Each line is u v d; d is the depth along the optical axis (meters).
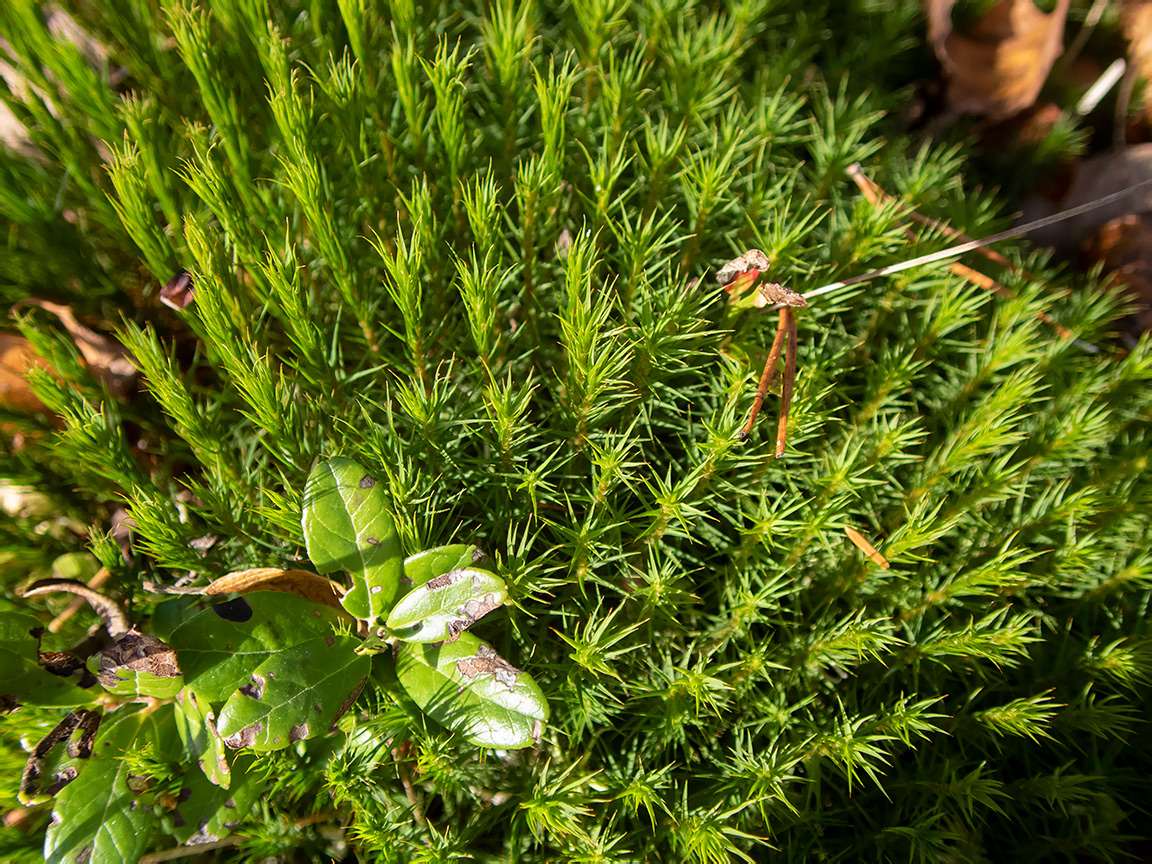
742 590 0.18
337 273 0.17
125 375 0.20
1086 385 0.21
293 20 0.21
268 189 0.19
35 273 0.19
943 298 0.20
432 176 0.20
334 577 0.17
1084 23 0.26
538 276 0.20
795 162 0.22
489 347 0.19
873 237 0.19
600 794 0.18
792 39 0.24
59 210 0.19
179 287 0.17
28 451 0.19
